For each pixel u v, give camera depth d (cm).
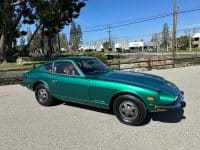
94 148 520
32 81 855
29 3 3694
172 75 1584
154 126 634
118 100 652
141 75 716
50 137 580
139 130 610
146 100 610
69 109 796
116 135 583
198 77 1460
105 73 738
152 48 11662
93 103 704
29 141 561
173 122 660
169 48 10288
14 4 3728
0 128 643
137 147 519
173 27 2997
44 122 680
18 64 3278
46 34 5125
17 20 3988
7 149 525
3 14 3659
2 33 3906
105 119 693
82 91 719
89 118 705
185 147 513
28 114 755
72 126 645
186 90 1062
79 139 565
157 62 2492
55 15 3500
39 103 859
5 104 885
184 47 11300
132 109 635
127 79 670
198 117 698
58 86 782
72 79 740
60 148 523
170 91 628
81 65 746
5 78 1373
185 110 764
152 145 526
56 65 802
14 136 590
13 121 694
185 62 2439
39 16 3500
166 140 549
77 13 4406
